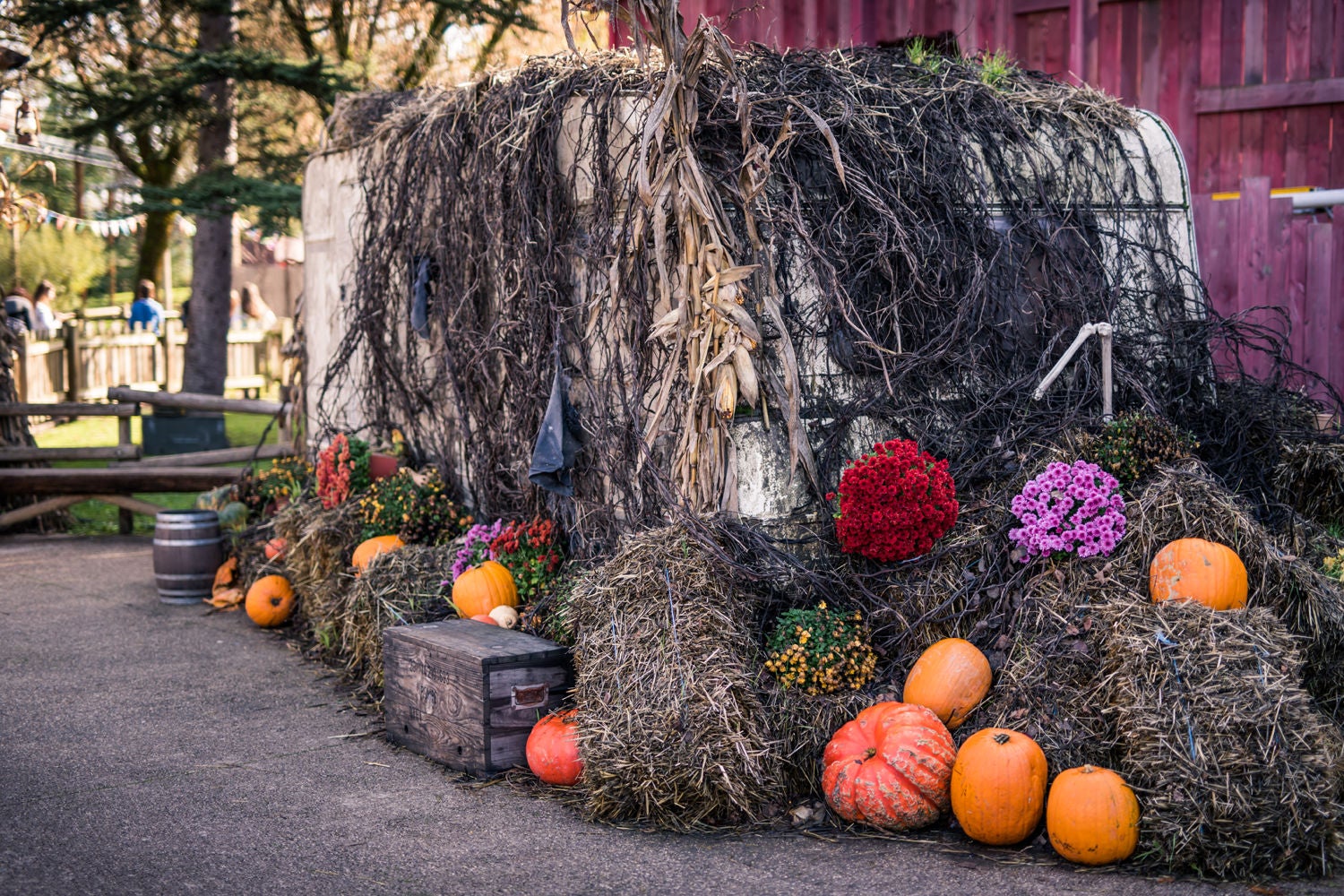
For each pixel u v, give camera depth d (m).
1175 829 3.58
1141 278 5.77
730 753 3.99
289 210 11.84
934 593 4.55
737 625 4.36
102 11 11.47
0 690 5.52
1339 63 7.07
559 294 5.38
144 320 18.08
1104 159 5.76
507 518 5.96
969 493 4.88
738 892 3.53
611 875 3.65
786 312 4.84
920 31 7.88
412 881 3.61
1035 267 5.45
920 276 5.02
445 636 4.76
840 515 4.61
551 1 14.95
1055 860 3.72
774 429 4.78
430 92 6.73
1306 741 3.65
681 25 4.52
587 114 5.15
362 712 5.27
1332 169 7.18
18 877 3.59
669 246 4.80
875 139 5.05
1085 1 7.57
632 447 5.05
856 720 4.20
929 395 5.09
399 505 6.21
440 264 6.20
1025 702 4.10
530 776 4.46
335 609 5.99
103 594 7.51
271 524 7.21
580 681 4.36
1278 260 6.75
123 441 9.70
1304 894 3.45
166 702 5.37
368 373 7.16
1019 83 5.94
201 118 11.94
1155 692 3.78
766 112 4.84
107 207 19.28
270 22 13.88
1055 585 4.39
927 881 3.59
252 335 18.92
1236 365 6.64
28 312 16.22
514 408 5.72
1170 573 4.25
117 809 4.15
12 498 9.70
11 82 11.35
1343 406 5.91
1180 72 7.53
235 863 3.72
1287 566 4.37
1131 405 5.42
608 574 4.52
